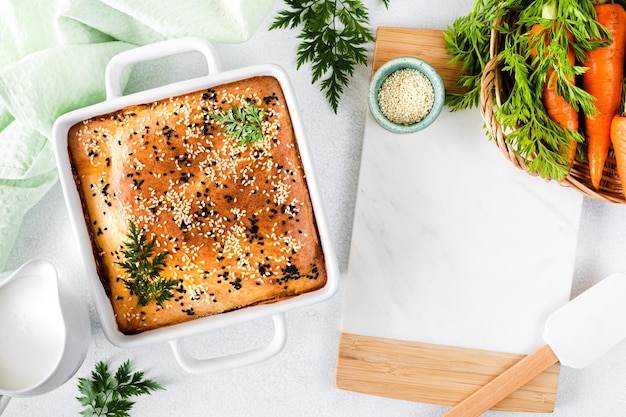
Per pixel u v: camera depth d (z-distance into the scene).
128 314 0.83
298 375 0.94
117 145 0.83
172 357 0.94
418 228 0.92
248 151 0.83
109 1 0.84
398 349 0.92
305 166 0.82
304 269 0.83
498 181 0.92
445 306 0.92
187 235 0.83
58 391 0.93
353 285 0.92
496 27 0.84
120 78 0.85
